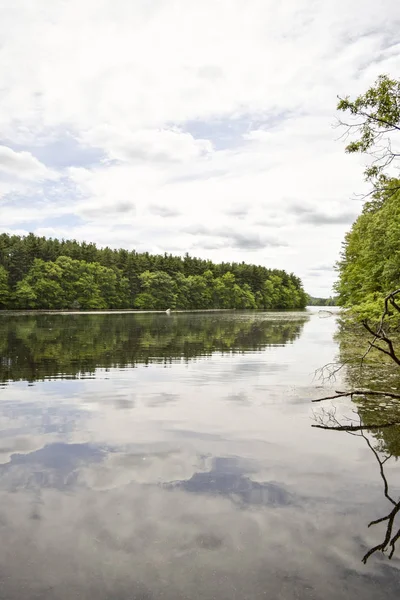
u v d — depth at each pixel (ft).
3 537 12.61
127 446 20.56
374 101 31.19
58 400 30.25
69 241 375.86
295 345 70.28
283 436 22.17
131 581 10.66
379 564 11.43
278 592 10.31
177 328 115.14
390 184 34.47
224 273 455.63
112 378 39.17
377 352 57.88
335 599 10.08
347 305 138.00
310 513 14.11
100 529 13.04
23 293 264.31
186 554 11.80
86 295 310.65
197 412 26.96
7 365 46.52
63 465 18.10
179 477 16.87
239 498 15.12
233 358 53.42
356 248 125.29
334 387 34.76
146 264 375.04
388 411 27.43
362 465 18.25
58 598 10.04
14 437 21.88
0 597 10.06
